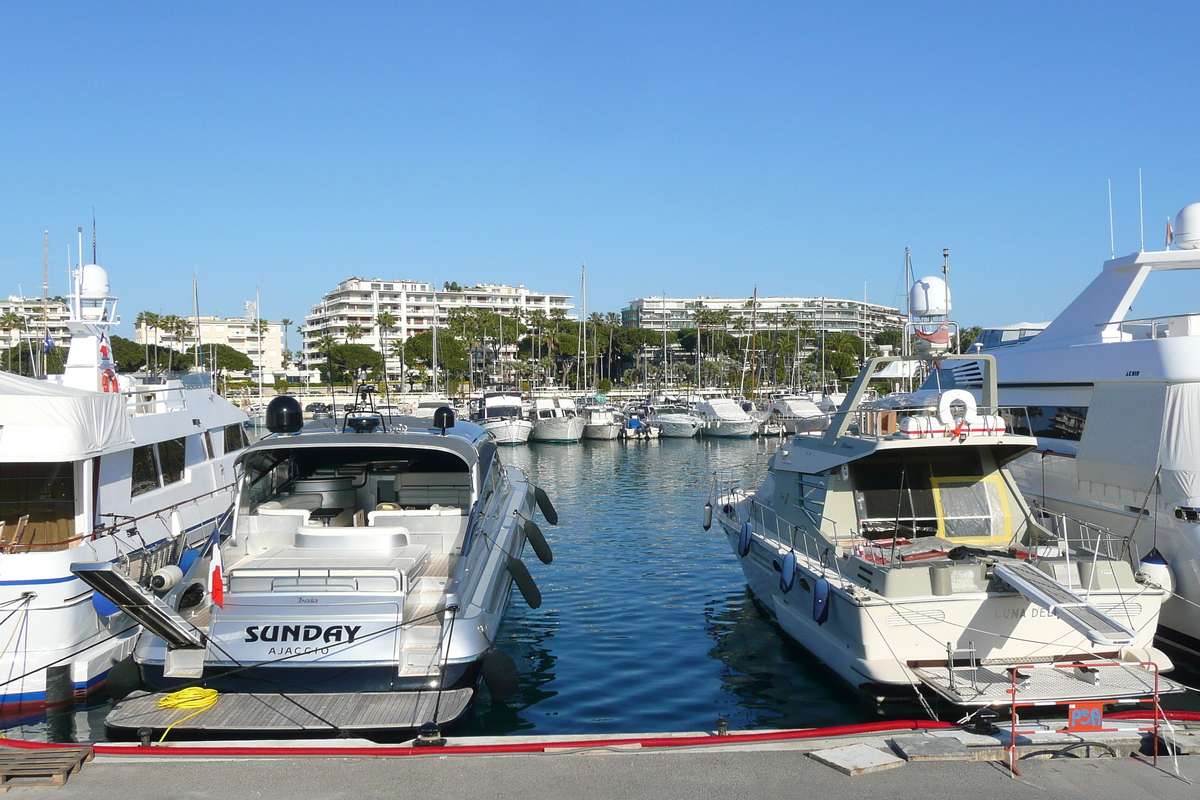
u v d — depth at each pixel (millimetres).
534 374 97000
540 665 10539
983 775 5391
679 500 25875
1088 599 7883
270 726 6668
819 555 9750
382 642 7383
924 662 7973
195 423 12859
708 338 119938
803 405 51375
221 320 127312
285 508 10062
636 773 5430
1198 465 9156
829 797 5070
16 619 8516
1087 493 10969
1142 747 5816
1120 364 10594
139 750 5773
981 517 9789
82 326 12008
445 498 10977
